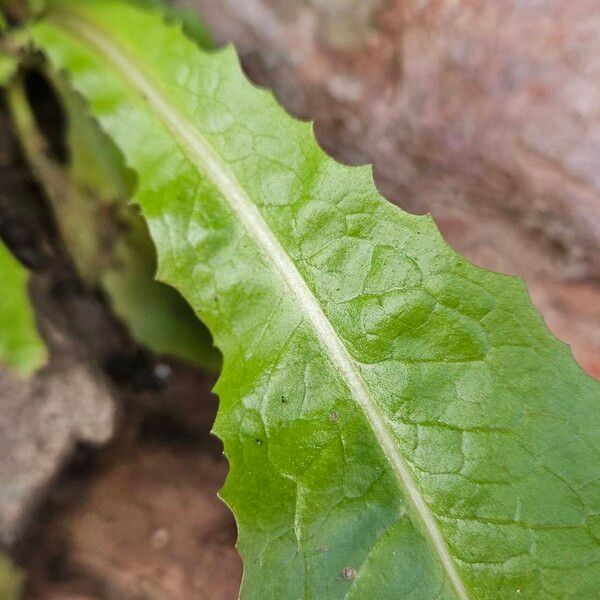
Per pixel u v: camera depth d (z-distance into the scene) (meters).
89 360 0.18
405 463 0.15
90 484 0.18
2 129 0.18
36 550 0.18
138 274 0.18
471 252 0.18
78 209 0.18
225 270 0.16
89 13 0.18
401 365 0.15
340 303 0.15
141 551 0.18
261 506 0.15
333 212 0.15
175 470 0.18
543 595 0.14
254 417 0.15
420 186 0.18
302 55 0.18
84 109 0.18
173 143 0.16
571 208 0.17
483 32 0.17
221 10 0.18
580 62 0.16
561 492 0.14
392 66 0.17
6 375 0.18
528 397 0.14
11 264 0.17
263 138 0.16
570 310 0.18
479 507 0.14
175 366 0.19
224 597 0.18
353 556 0.15
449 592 0.14
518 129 0.17
